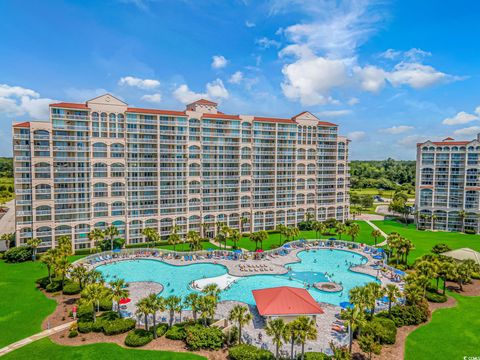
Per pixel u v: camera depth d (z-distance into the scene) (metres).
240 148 107.69
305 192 121.19
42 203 82.38
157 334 44.34
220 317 50.31
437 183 120.81
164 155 96.69
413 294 50.88
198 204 101.75
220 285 64.88
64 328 46.38
